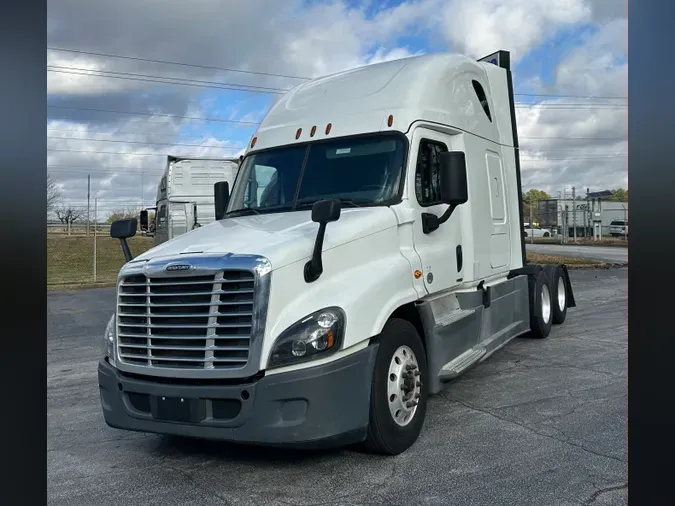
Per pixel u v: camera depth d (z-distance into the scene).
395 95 5.88
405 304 5.07
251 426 4.03
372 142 5.66
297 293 4.29
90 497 4.18
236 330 4.15
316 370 4.07
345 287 4.45
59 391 7.45
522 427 5.23
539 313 9.11
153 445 5.29
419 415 4.97
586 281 18.67
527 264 9.90
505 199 7.93
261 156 6.26
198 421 4.17
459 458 4.57
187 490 4.25
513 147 8.58
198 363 4.23
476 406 5.91
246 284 4.16
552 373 7.15
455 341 5.81
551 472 4.25
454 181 5.22
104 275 28.31
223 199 6.74
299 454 4.83
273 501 4.00
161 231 20.33
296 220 5.12
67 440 5.48
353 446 4.89
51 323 13.80
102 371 4.72
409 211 5.34
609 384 6.57
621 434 4.98
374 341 4.52
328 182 5.65
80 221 41.47
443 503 3.84
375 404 4.44
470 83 7.09
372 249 4.89
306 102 6.46
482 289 6.87
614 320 11.09
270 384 4.02
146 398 4.43
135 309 4.58
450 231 6.05
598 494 3.88
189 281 4.29
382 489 4.09
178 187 18.72
